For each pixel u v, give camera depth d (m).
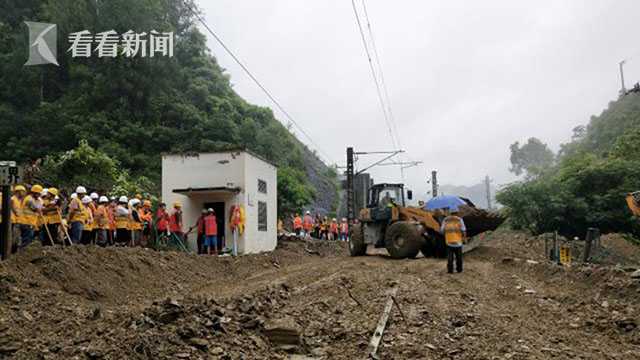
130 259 12.61
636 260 20.83
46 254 10.22
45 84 49.78
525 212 33.66
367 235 20.44
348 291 10.57
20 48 47.03
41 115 44.34
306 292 10.83
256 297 9.45
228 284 13.48
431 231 17.98
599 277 11.75
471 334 7.42
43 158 40.47
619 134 58.75
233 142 47.38
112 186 30.97
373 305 9.29
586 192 33.78
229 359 6.07
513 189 34.66
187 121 48.31
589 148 64.88
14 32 51.44
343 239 36.25
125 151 42.66
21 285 8.70
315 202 62.38
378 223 20.09
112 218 15.60
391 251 17.91
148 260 13.24
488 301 9.88
